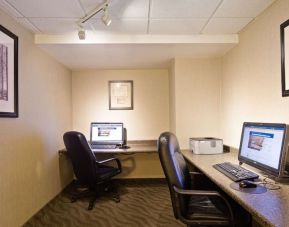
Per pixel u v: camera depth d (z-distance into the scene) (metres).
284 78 1.84
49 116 3.00
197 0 1.93
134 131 3.97
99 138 3.69
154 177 3.90
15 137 2.18
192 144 2.92
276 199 1.28
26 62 2.41
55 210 2.74
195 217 1.58
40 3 1.92
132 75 3.98
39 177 2.68
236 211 1.62
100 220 2.49
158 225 2.38
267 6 2.06
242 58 2.61
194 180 2.13
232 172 1.78
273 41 2.01
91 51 2.90
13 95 2.13
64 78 3.62
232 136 2.92
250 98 2.44
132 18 2.22
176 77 3.30
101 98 3.97
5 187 2.01
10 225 2.08
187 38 2.67
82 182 2.90
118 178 3.89
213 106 3.32
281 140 1.56
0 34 1.95
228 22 2.37
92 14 2.04
